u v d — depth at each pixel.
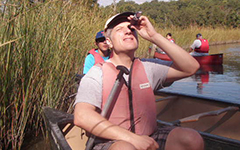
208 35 17.17
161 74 1.51
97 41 3.39
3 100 2.26
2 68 2.22
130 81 1.37
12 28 2.26
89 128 1.20
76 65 3.60
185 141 1.23
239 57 9.09
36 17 2.68
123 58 1.40
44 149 2.47
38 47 2.69
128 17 1.37
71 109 3.20
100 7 5.21
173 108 2.94
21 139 2.47
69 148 1.38
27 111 2.70
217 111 2.32
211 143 2.04
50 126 1.78
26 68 2.51
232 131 2.37
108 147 1.13
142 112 1.38
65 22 3.15
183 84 4.92
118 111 1.35
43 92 2.88
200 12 39.75
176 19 40.78
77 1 3.86
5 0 2.18
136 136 1.17
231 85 4.62
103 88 1.32
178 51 1.42
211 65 7.47
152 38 1.46
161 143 1.31
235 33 19.98
